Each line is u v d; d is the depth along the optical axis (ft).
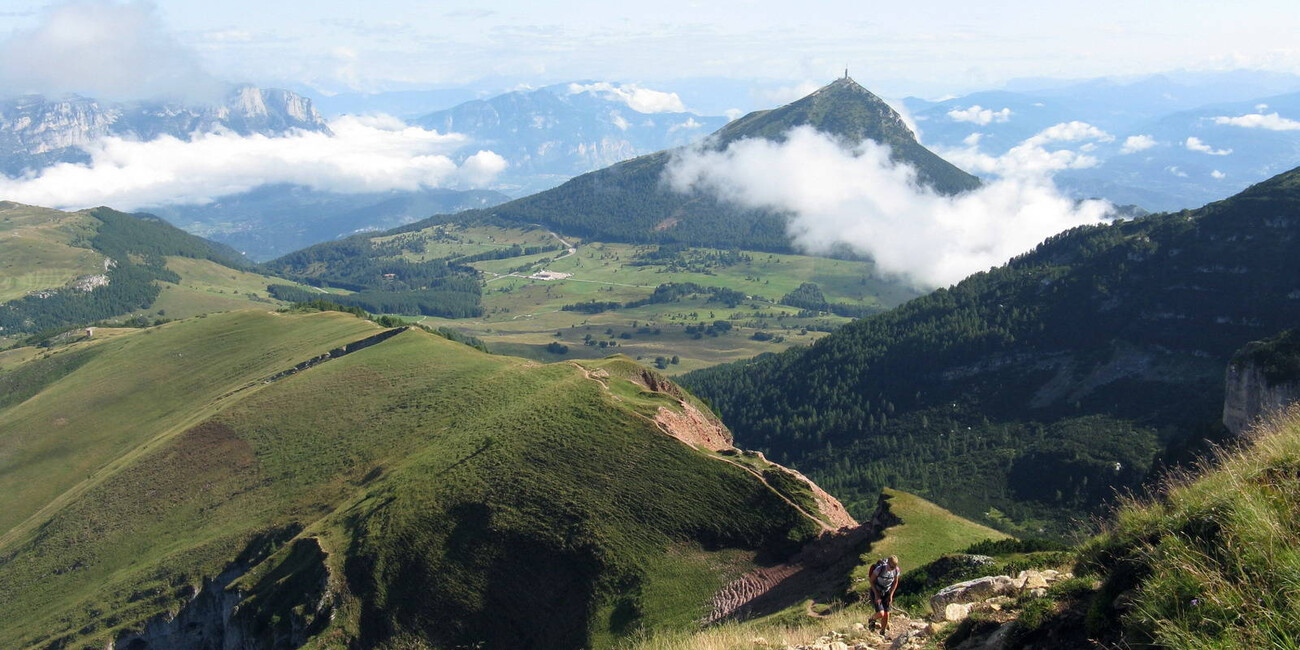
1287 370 276.41
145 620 250.37
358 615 205.46
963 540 156.15
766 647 80.53
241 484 314.14
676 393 321.52
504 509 219.41
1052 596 54.44
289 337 548.31
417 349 412.98
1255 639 36.86
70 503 342.23
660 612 179.11
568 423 250.98
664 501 211.41
